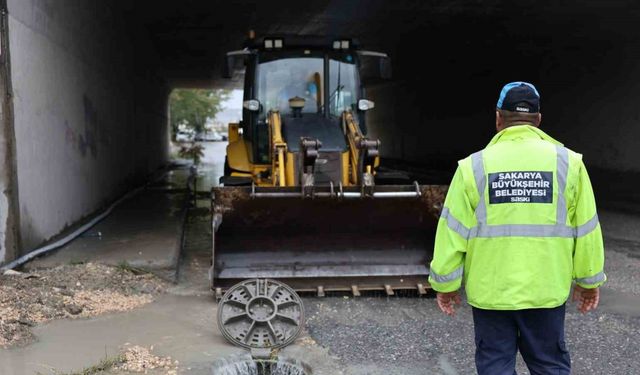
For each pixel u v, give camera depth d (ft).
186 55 69.92
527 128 9.64
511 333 9.62
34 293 17.38
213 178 64.28
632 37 42.83
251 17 47.34
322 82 25.45
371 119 109.09
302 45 25.91
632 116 43.27
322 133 23.50
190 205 40.68
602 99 46.44
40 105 23.02
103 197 35.37
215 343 15.15
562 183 9.30
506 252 9.27
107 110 36.99
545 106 54.39
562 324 9.52
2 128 19.63
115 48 40.29
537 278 9.16
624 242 29.63
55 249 22.88
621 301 19.31
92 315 16.89
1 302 16.38
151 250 22.99
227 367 13.53
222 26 51.78
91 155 31.94
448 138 74.28
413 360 14.30
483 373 9.68
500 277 9.28
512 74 59.11
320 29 51.57
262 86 25.38
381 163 87.45
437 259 9.67
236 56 25.99
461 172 9.67
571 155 9.52
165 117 88.58
